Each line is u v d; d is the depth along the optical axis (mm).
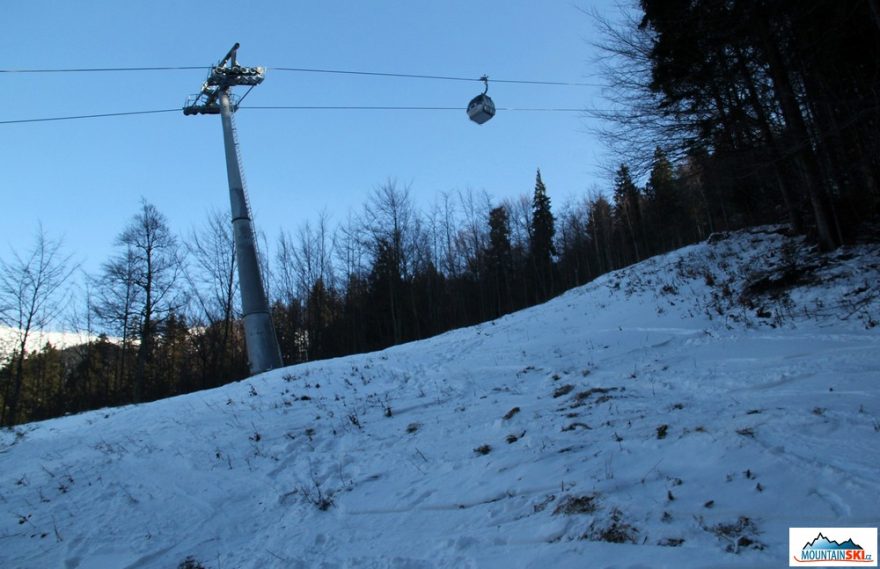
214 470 8078
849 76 12875
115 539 6328
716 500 4508
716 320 11758
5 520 7188
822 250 13422
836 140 12828
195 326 38219
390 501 6168
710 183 16094
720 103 14953
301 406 10883
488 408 8977
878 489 4156
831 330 9141
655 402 7520
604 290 19391
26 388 40781
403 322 43844
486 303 53875
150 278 31703
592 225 62500
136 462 8797
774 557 3615
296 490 7020
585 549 4223
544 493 5422
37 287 31344
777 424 5691
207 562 5543
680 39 14422
